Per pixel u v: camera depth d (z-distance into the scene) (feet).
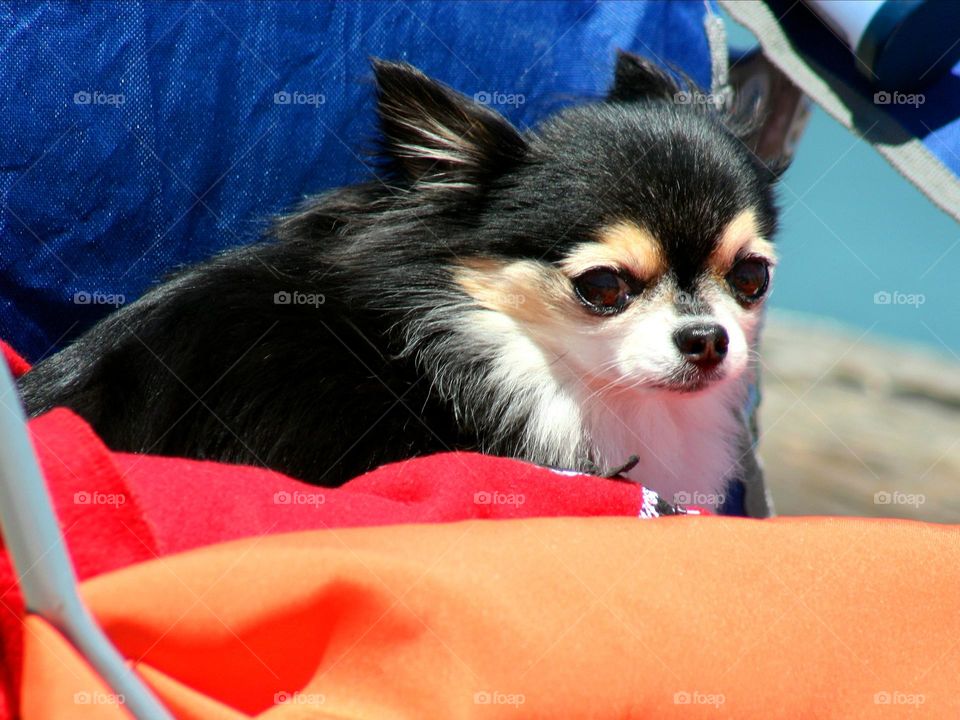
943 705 7.67
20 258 12.10
